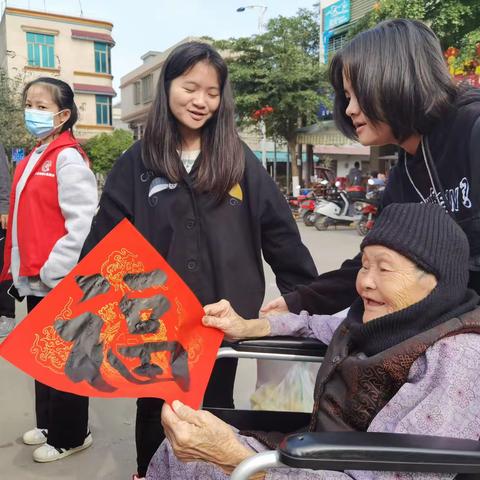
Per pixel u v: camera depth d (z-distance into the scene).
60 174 2.18
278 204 1.81
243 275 1.76
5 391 2.93
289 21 14.27
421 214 1.12
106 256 1.38
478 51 5.93
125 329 1.36
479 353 1.04
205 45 1.66
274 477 1.02
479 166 1.24
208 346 1.48
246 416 1.50
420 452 0.86
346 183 12.49
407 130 1.35
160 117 1.69
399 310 1.11
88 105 28.67
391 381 1.10
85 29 28.16
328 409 1.21
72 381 1.24
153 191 1.72
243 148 1.76
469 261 1.26
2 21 27.84
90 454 2.32
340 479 0.99
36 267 2.23
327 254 7.26
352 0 14.47
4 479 2.13
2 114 12.46
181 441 1.09
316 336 1.55
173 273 1.44
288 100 13.75
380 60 1.29
